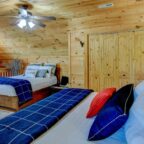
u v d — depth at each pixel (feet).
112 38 12.59
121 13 10.94
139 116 3.74
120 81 12.66
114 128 4.30
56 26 13.76
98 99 6.14
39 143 4.24
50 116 5.64
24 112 6.00
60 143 4.28
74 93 8.82
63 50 16.15
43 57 17.85
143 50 11.59
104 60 13.12
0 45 18.69
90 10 11.07
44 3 10.43
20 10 10.07
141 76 11.88
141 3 9.84
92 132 4.46
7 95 11.83
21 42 17.25
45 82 14.90
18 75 17.75
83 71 14.14
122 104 4.50
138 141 3.39
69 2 10.23
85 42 13.58
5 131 4.56
